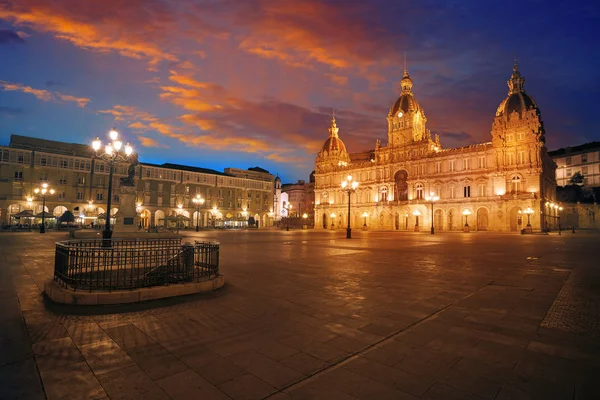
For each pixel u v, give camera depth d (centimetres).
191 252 1067
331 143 11056
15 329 651
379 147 9462
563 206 8719
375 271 1358
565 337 612
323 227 10750
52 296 859
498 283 1109
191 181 9775
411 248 2516
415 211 8256
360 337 612
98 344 577
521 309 795
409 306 822
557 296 926
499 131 6956
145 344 579
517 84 7119
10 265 1481
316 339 603
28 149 7369
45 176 7594
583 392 420
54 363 503
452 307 813
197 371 479
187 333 634
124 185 2975
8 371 477
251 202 11181
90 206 8044
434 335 623
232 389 430
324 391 424
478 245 2870
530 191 6506
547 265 1548
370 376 464
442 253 2120
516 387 433
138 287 909
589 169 9494
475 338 607
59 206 7719
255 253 2086
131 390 427
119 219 2958
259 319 718
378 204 9075
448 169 7806
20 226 6369
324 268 1438
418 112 9025
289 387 435
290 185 15875
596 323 691
